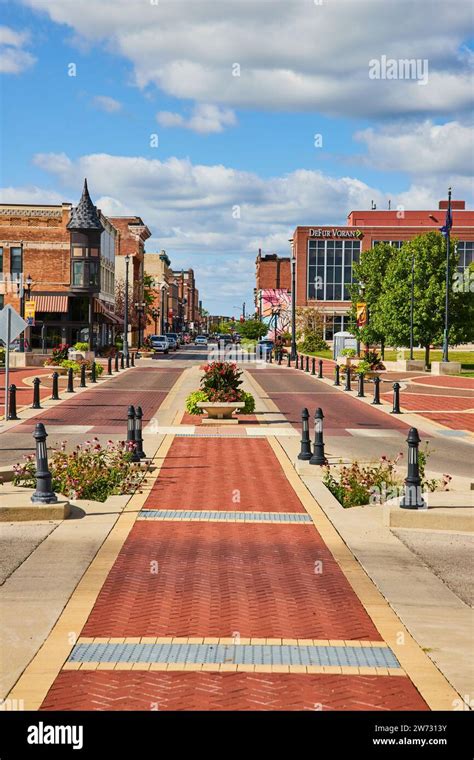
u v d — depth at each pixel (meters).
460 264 119.44
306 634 8.50
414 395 40.16
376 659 7.85
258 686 7.22
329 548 12.09
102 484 16.22
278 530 13.18
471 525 13.28
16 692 7.07
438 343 65.12
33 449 21.81
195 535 12.77
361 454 21.75
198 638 8.34
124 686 7.19
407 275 65.06
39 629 8.54
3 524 13.22
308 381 48.31
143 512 14.30
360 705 6.90
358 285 85.75
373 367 48.56
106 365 62.47
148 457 20.50
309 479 17.86
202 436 24.59
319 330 112.81
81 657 7.82
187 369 54.94
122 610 9.17
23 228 78.25
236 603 9.46
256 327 127.44
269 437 24.61
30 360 57.25
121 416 30.03
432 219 118.06
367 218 126.81
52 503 13.71
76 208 78.06
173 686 7.20
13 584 10.08
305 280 122.06
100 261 82.50
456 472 19.41
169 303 177.88
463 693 7.12
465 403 36.66
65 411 31.38
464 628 8.76
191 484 17.08
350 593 9.94
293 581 10.38
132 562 11.15
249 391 40.41
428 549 12.09
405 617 9.09
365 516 14.25
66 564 10.98
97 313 81.69
